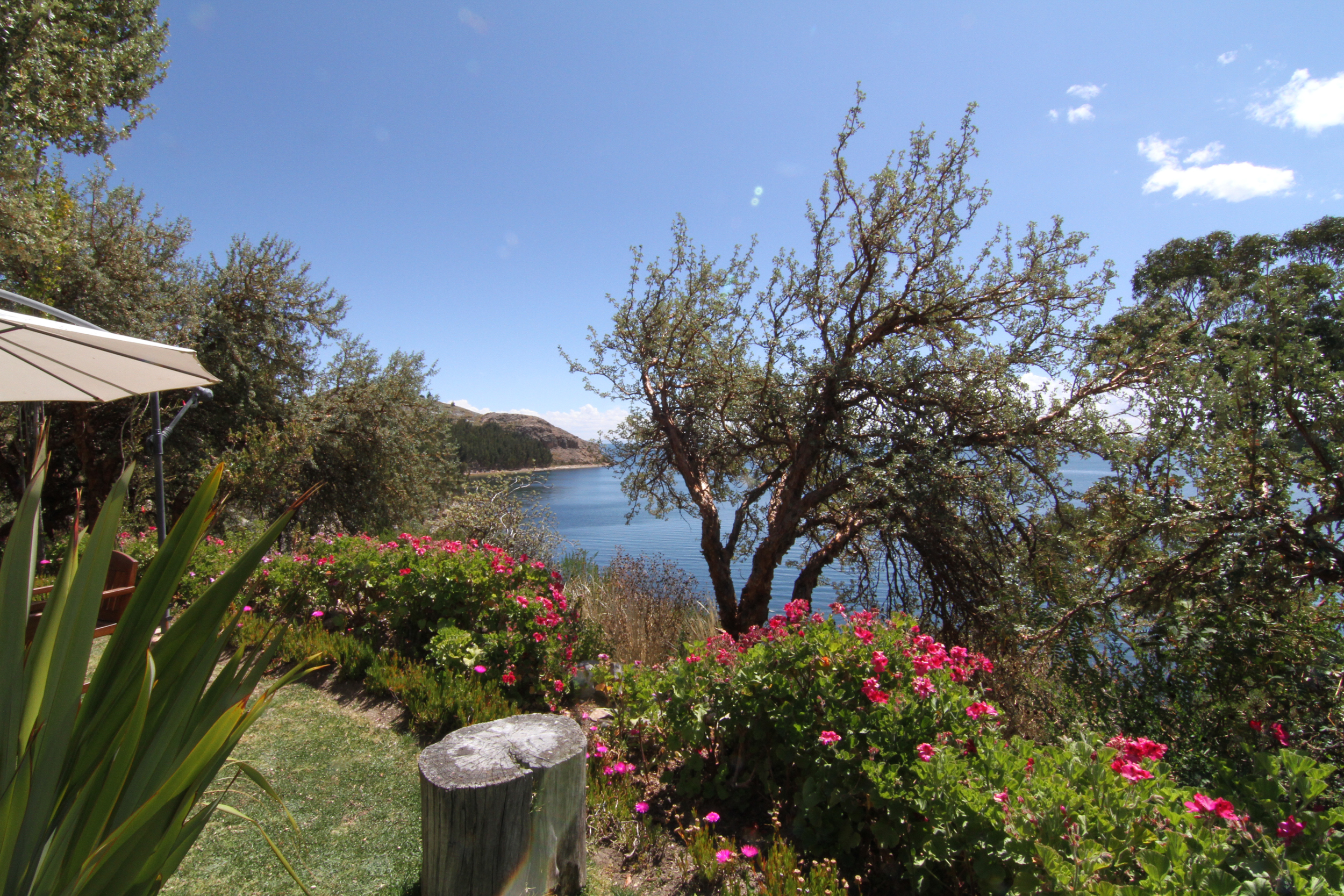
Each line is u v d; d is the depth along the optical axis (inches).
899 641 116.6
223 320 456.8
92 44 357.4
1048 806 72.9
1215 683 117.8
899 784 90.6
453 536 358.0
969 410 204.1
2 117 259.4
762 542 233.9
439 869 84.2
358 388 532.7
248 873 95.9
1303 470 111.2
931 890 89.6
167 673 58.6
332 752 135.4
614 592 277.9
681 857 103.5
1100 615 133.9
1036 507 193.3
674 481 286.5
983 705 101.1
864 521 221.6
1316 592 114.2
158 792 52.2
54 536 369.4
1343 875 60.1
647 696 129.5
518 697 164.1
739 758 121.7
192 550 61.0
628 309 261.3
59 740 52.9
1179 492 132.0
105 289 366.6
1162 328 175.6
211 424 464.4
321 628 198.2
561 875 92.7
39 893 49.2
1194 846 68.0
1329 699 105.7
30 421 261.9
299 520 487.2
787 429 236.7
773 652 121.6
